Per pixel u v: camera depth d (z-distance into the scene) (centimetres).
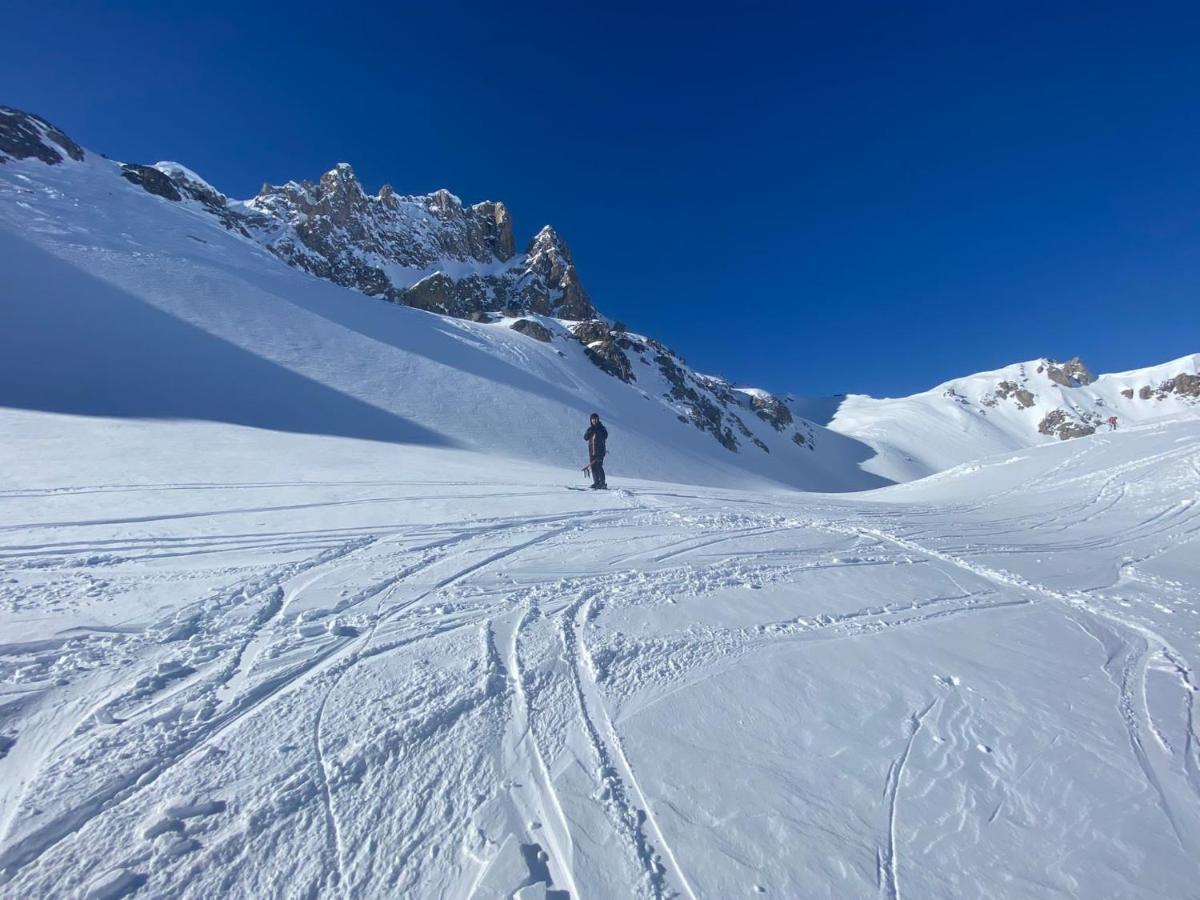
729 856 219
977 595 571
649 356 8512
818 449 10381
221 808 220
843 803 251
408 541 592
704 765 268
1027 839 238
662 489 1234
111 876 188
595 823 229
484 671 332
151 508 639
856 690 349
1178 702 367
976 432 13350
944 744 301
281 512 669
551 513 798
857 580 584
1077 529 1014
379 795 234
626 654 369
